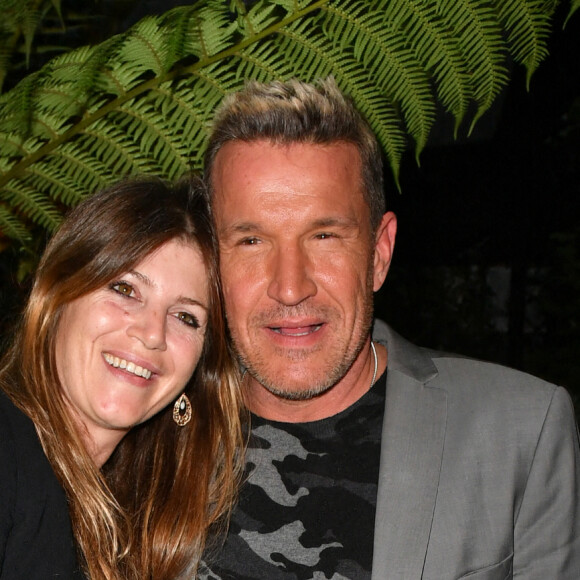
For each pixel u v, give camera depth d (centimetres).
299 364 181
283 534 179
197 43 192
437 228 501
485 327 617
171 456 196
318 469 184
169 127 202
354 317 182
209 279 182
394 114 196
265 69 194
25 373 176
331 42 200
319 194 176
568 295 580
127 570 186
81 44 252
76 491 172
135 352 175
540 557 179
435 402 187
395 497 176
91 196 178
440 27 188
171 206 178
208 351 192
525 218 507
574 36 292
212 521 183
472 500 178
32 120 202
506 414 185
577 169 492
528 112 348
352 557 175
